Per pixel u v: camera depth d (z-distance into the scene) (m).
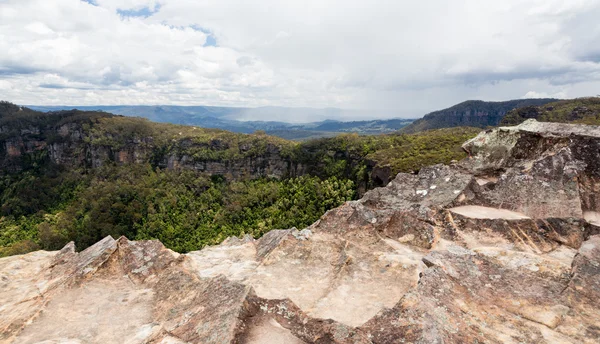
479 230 10.41
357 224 11.43
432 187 13.29
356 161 92.62
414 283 8.05
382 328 5.95
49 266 10.84
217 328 6.41
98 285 9.40
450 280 7.26
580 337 5.69
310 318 6.71
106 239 11.41
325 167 100.12
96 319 7.88
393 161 71.19
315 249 10.33
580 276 7.16
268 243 11.75
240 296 7.23
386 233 11.10
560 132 13.03
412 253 9.83
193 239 78.81
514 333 5.81
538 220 9.95
